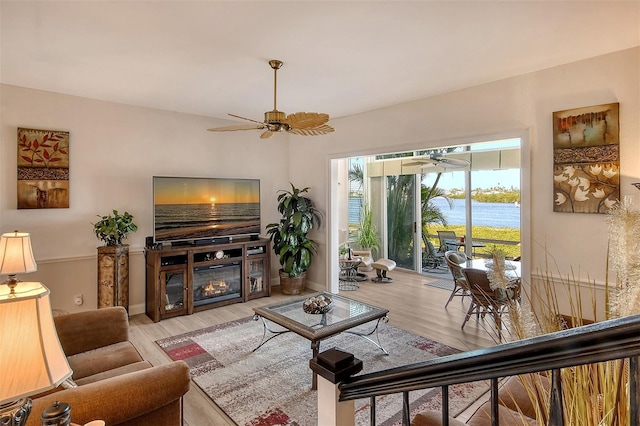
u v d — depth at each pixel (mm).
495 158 6070
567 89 3209
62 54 2996
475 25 2516
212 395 2736
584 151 3113
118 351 2504
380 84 3793
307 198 5855
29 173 3924
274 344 3650
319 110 4879
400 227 7523
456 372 799
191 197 4871
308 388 2830
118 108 4520
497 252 1109
